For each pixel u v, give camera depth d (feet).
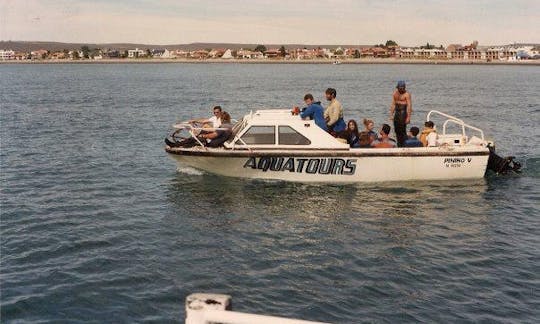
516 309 30.55
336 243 40.86
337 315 29.94
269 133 55.36
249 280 34.22
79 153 77.10
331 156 55.01
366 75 485.97
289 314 30.04
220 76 455.22
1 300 30.91
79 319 29.07
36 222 45.27
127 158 73.46
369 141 56.54
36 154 76.07
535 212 48.98
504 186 56.95
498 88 270.67
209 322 10.74
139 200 52.24
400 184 56.08
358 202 50.72
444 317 29.68
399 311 30.35
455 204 50.70
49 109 146.82
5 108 148.36
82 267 35.78
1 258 37.24
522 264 37.11
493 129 107.86
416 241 41.42
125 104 167.84
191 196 52.54
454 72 588.09
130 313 29.78
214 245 40.16
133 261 36.94
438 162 56.08
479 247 40.37
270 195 52.49
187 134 97.71
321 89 261.03
